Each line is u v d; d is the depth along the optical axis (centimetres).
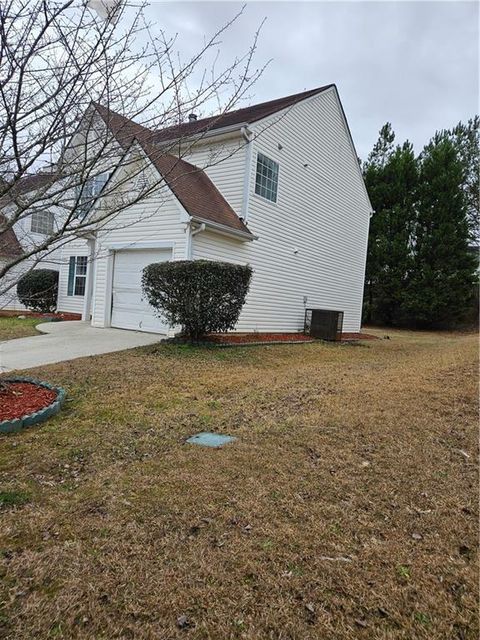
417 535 228
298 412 444
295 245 1291
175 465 310
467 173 2578
